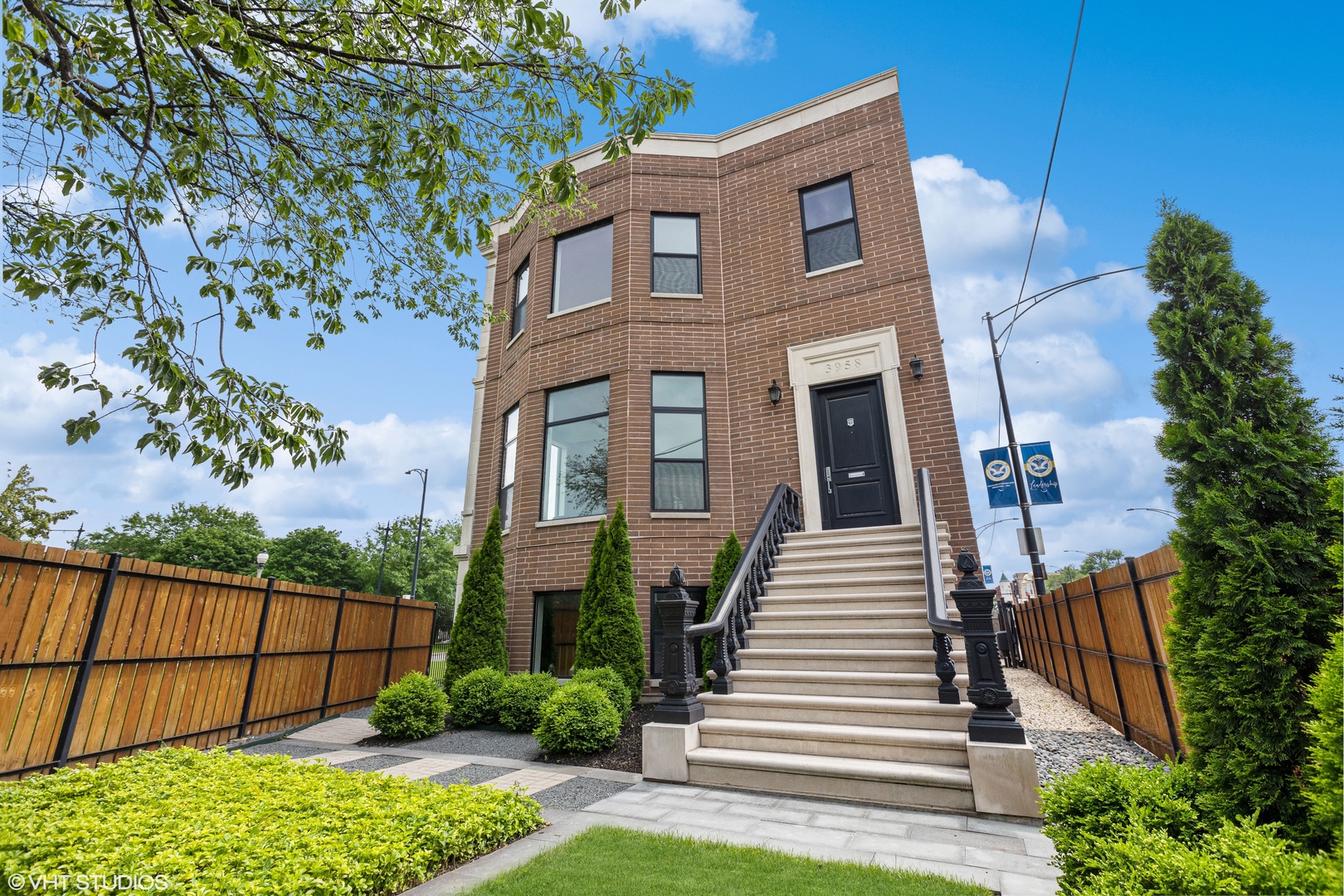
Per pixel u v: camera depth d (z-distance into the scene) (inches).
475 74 165.3
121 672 227.0
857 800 180.7
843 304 386.9
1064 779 113.8
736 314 419.2
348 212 194.7
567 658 384.8
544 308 457.4
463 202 187.2
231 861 106.5
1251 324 124.5
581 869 127.0
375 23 151.6
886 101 410.6
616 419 402.0
